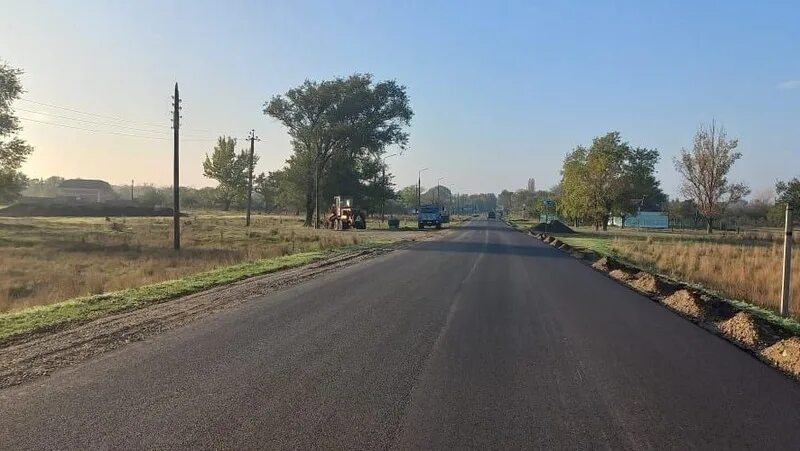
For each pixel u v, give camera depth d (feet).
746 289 48.83
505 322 32.50
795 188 212.84
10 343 27.17
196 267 70.18
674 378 21.75
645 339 28.58
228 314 34.45
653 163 255.50
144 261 79.51
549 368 22.91
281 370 22.18
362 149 238.27
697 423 17.04
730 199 200.64
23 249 96.02
